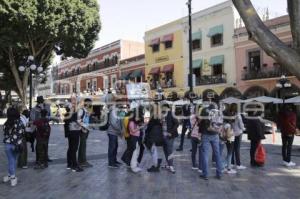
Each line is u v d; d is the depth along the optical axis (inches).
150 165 444.1
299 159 477.1
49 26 1138.7
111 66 2100.1
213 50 1435.8
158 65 1726.1
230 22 1365.7
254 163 423.8
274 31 1200.2
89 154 546.3
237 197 293.7
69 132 415.8
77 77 2471.7
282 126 426.6
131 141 412.5
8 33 1129.4
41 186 340.2
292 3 163.9
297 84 1139.9
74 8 1186.6
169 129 394.3
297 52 161.2
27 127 459.5
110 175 388.2
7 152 344.8
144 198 293.7
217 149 361.7
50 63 1478.8
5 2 1087.0
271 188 322.3
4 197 302.5
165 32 1681.8
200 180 357.4
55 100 1589.6
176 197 295.6
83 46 1263.5
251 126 420.5
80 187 335.0
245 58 1310.3
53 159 500.1
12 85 1540.4
